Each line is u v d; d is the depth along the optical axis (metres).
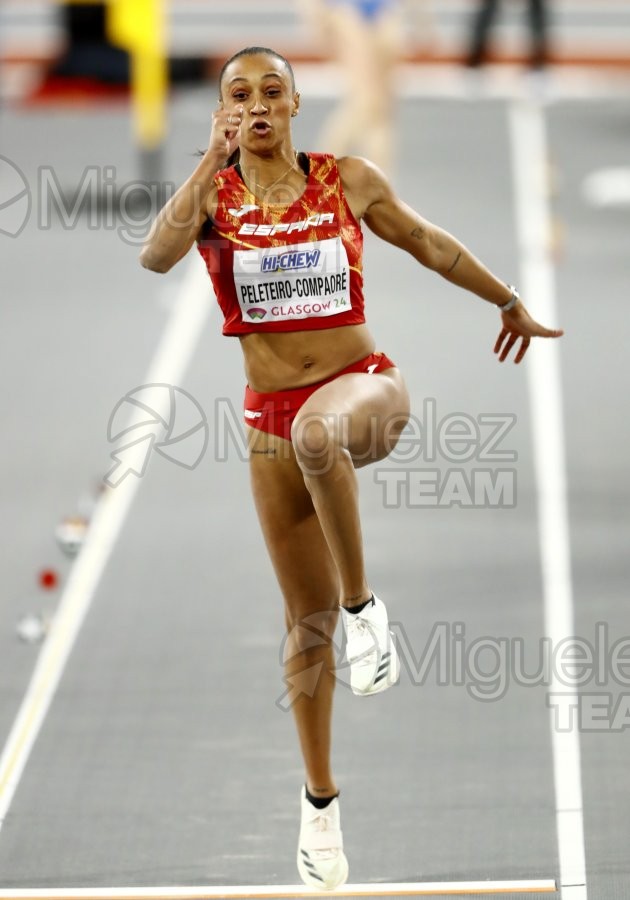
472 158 58.28
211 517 32.38
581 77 70.62
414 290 46.53
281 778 22.41
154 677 25.59
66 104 64.94
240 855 20.28
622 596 28.33
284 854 20.31
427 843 20.56
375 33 49.28
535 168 56.94
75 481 33.88
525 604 28.05
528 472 34.03
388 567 29.69
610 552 30.23
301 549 18.20
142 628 27.41
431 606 27.95
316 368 17.56
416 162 57.69
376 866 19.98
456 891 19.33
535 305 44.03
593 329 42.34
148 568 29.92
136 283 46.78
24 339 42.41
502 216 51.38
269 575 29.64
